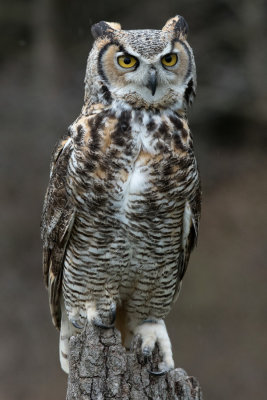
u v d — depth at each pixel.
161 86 8.30
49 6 29.83
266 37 28.97
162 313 9.23
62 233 8.62
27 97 27.59
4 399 19.75
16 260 24.28
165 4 29.16
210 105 28.48
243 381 20.28
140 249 8.62
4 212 25.12
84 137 8.23
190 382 7.43
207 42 29.02
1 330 22.16
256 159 28.69
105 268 8.71
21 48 29.86
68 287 8.96
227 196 27.50
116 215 8.34
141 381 7.42
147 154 8.20
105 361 7.46
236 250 25.22
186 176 8.34
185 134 8.38
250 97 28.91
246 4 28.80
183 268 9.20
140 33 8.53
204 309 22.91
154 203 8.29
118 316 9.41
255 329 22.03
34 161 26.41
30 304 22.94
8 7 29.83
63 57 29.34
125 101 8.30
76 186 8.29
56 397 19.72
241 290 23.50
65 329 9.38
